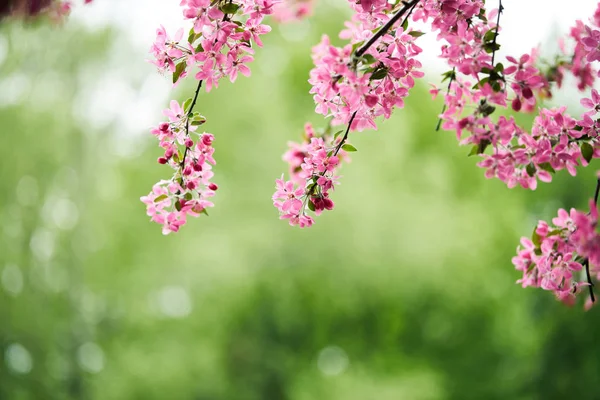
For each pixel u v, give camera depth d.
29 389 10.67
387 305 14.00
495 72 2.56
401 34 2.67
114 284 13.04
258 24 2.72
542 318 9.50
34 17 3.32
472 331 14.06
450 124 2.71
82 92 11.00
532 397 9.91
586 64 3.16
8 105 10.76
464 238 13.10
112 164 12.82
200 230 13.63
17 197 10.86
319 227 12.98
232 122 13.77
